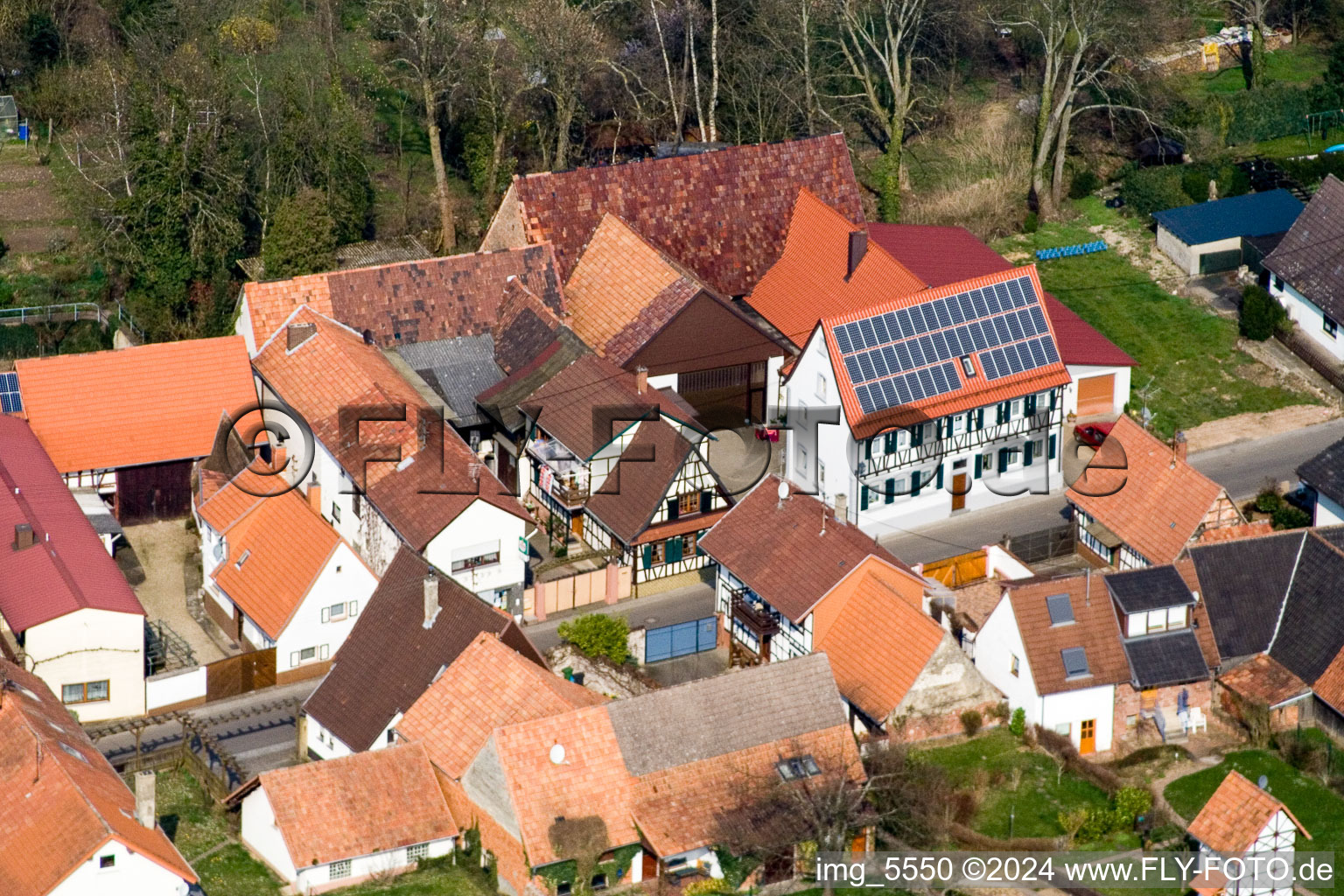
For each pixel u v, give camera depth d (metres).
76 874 189.25
